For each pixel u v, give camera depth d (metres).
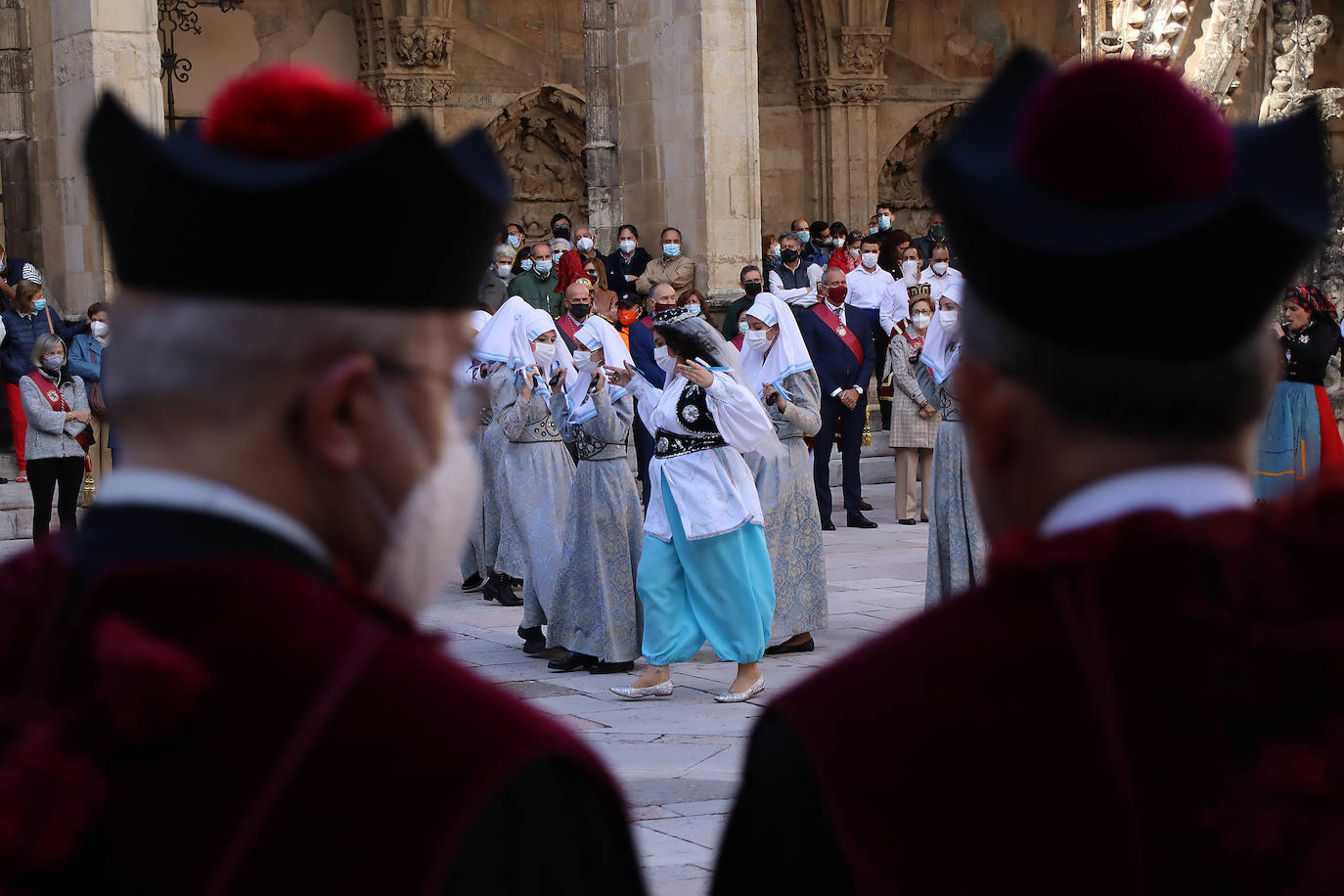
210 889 1.14
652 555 7.29
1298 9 14.34
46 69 15.95
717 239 16.20
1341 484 1.25
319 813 1.15
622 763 6.12
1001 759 1.22
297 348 1.25
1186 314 1.23
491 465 10.16
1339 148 15.13
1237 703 1.18
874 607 9.70
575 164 25.02
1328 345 10.40
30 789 1.11
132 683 1.12
